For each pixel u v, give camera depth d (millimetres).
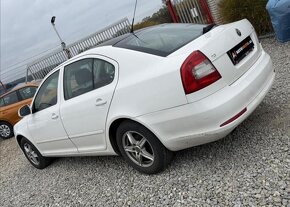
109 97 4324
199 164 4242
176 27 4738
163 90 3787
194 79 3617
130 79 4113
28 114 6160
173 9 11984
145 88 3928
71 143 5324
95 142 4898
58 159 6660
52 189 5422
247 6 9453
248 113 3797
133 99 4055
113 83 4312
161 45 4164
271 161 3771
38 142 6094
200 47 3756
